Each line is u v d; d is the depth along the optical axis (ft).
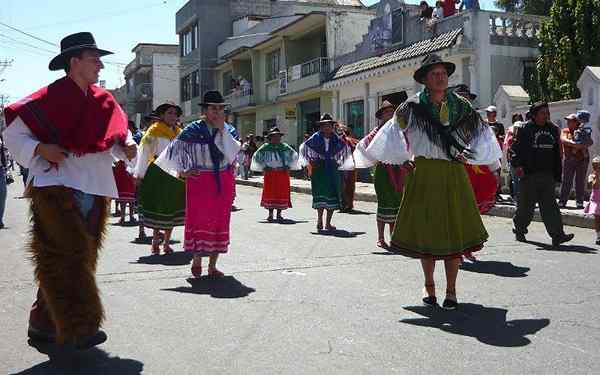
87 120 15.06
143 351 15.61
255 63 120.06
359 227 39.14
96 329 14.62
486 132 19.63
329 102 96.07
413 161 19.49
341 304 19.74
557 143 30.71
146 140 29.19
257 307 19.49
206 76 142.82
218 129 23.97
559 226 30.19
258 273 24.61
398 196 30.01
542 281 22.70
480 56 63.10
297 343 16.07
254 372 14.11
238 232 36.88
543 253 28.45
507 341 16.12
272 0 135.23
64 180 14.80
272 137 43.16
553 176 30.50
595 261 26.37
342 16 93.91
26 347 16.01
